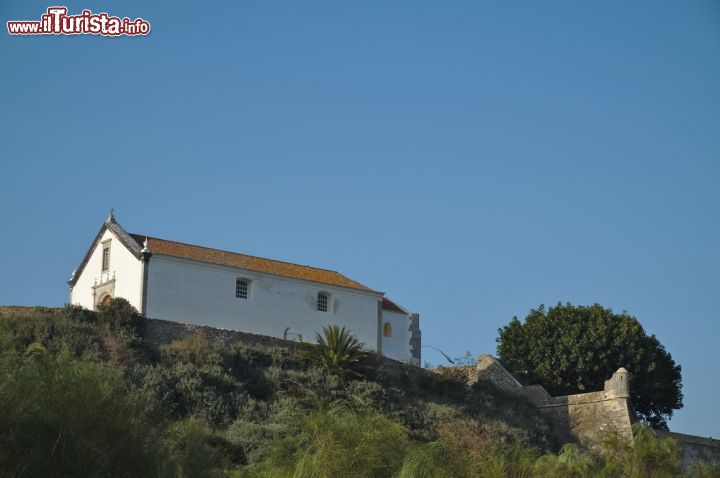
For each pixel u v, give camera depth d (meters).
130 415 24.27
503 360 69.19
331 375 53.09
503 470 31.31
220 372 49.78
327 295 62.44
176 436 26.95
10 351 25.00
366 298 64.12
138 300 54.38
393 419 45.81
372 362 56.69
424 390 57.31
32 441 22.16
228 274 57.97
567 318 68.75
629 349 66.75
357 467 26.61
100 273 58.28
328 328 58.41
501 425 51.62
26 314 50.97
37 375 23.53
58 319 50.34
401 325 66.75
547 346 67.69
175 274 55.84
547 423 57.62
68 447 22.39
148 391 43.53
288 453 27.75
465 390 58.44
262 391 49.91
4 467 21.64
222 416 45.72
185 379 47.50
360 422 28.53
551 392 67.31
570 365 66.62
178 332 53.81
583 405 56.62
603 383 66.81
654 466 34.78
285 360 54.16
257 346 55.00
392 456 27.53
